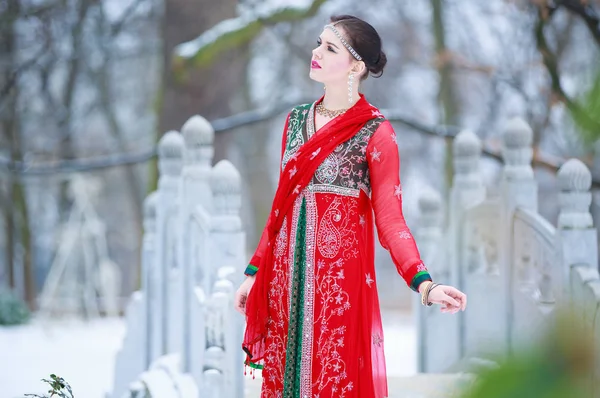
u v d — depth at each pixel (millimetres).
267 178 29531
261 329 3857
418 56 24062
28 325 16516
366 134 3764
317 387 3682
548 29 14070
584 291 5148
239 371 5023
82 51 22312
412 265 3531
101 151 27844
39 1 19219
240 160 30172
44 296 16297
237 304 4082
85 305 17344
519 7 11891
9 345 13711
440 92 17688
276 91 26859
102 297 19391
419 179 28031
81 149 27156
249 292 3932
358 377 3707
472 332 7047
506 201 6359
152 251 7473
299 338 3725
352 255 3727
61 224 23422
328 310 3695
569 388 870
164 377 5961
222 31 13945
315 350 3699
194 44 13984
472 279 7059
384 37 24797
